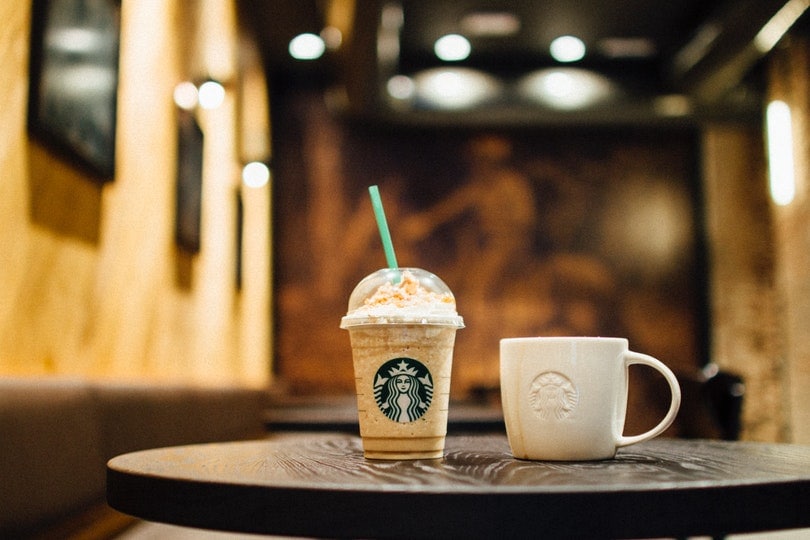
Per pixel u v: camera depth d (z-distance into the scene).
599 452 0.98
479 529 0.67
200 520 0.75
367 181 7.29
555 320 7.20
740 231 7.20
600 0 6.00
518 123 6.95
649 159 7.41
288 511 0.71
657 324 7.23
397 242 7.23
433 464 0.95
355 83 5.82
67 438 1.74
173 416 2.46
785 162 6.72
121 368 2.98
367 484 0.72
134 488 0.83
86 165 2.53
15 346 2.09
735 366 7.05
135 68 3.11
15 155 2.07
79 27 2.43
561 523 0.68
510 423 1.02
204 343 4.41
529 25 6.38
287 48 6.76
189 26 4.01
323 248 7.20
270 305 6.93
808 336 6.52
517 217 7.32
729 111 6.71
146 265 3.29
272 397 4.55
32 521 1.54
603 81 6.93
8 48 2.01
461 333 7.15
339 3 4.69
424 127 7.16
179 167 3.75
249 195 5.95
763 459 0.99
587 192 7.37
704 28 5.90
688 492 0.70
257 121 6.41
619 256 7.30
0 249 1.99
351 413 3.48
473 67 6.99
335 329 7.11
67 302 2.46
